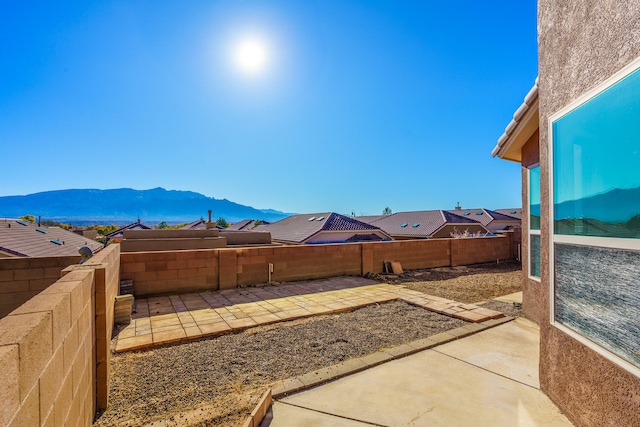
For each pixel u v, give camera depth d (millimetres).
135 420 2715
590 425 2393
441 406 2893
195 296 7285
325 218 22719
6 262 6684
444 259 12016
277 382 3389
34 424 1296
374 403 2957
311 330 5086
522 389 3176
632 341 2035
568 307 2713
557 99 2865
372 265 10328
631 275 2057
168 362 3939
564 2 2766
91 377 2590
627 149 2092
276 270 8742
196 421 2586
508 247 13930
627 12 2062
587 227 2471
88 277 2492
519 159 6590
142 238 15633
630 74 2055
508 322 5363
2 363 1021
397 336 4754
